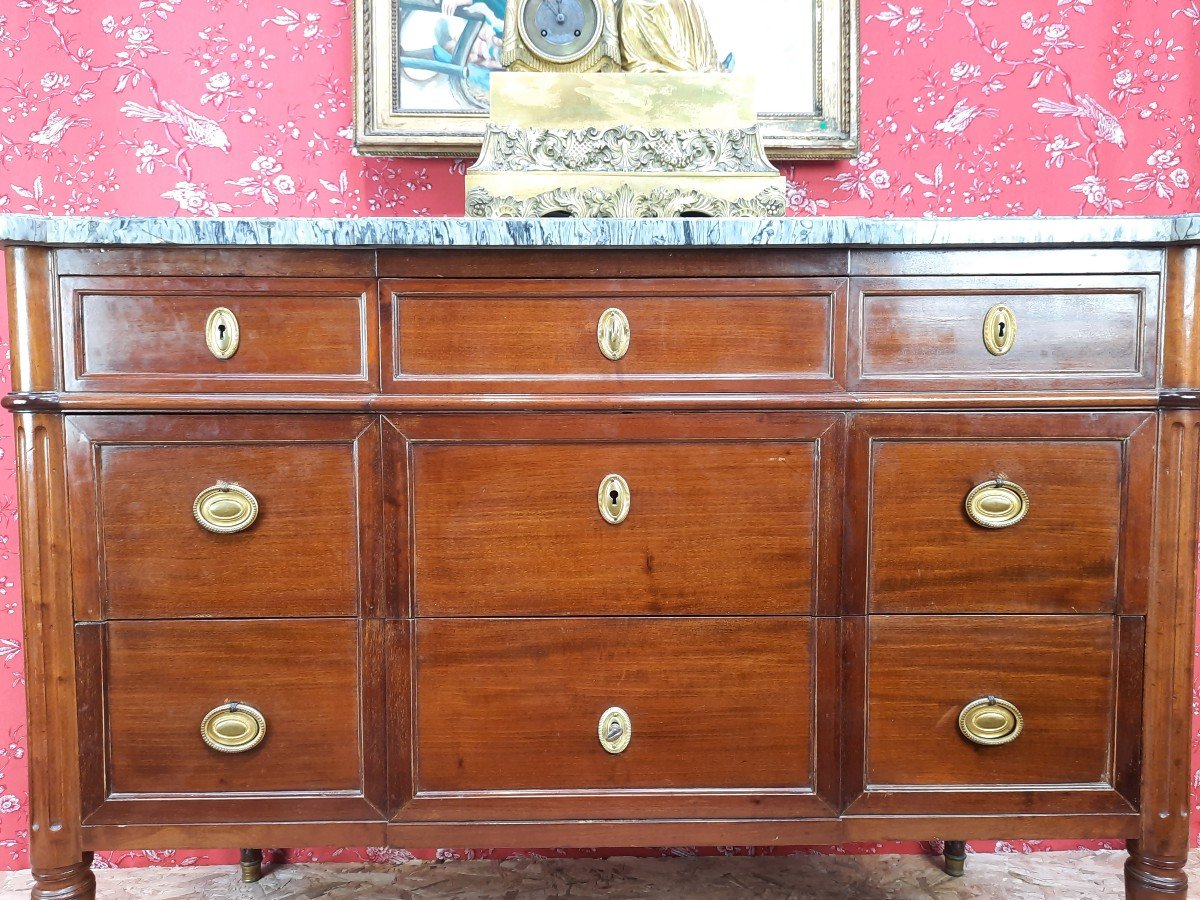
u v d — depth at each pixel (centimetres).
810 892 128
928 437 96
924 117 138
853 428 95
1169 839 97
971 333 96
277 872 134
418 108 134
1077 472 96
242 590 95
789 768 97
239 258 93
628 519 95
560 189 109
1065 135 138
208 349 94
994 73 138
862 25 137
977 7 137
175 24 133
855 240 92
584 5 114
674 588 96
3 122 132
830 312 95
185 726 96
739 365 95
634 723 97
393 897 127
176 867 136
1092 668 98
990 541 97
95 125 133
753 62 135
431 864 137
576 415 94
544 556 96
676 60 113
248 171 135
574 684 96
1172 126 137
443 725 96
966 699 98
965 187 139
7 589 135
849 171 139
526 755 97
